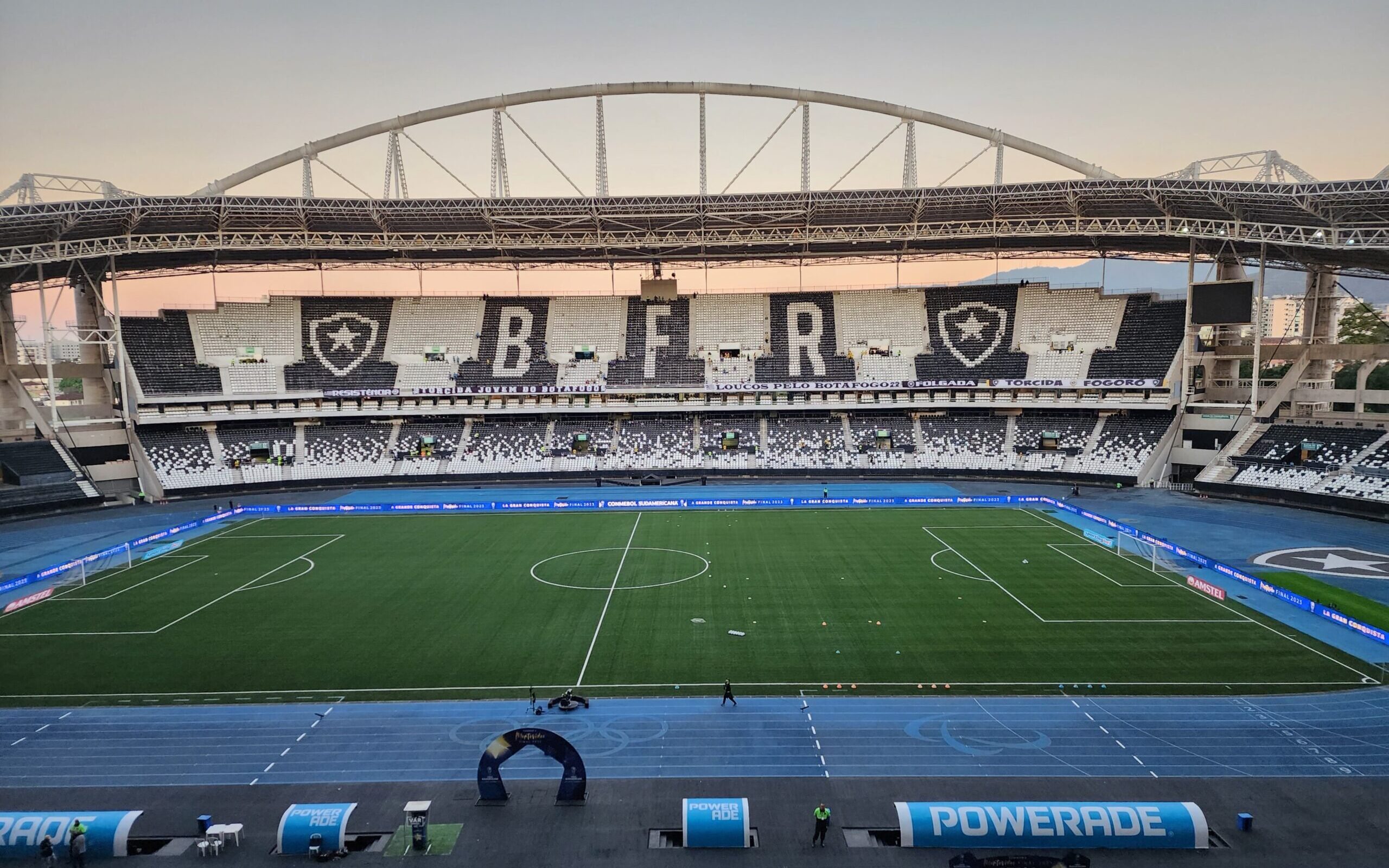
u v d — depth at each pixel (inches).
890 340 4375.0
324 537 2898.6
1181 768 1277.1
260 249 3941.9
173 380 3919.8
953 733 1392.7
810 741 1371.8
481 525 3073.3
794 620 1953.7
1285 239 3161.9
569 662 1707.7
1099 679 1601.9
